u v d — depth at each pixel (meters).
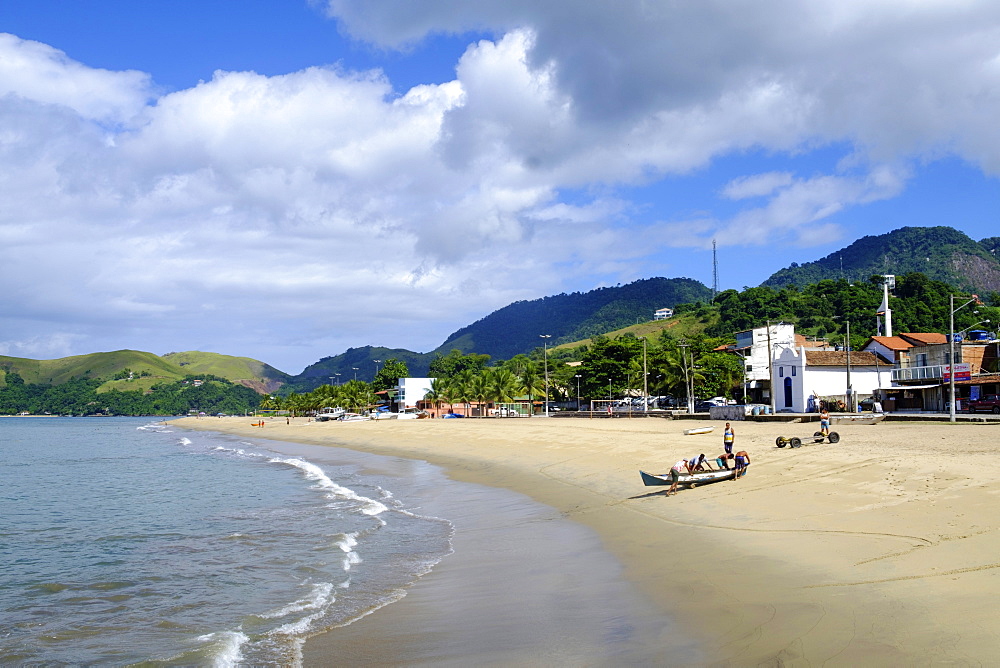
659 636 11.14
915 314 172.00
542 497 28.34
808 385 72.44
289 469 50.66
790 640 10.12
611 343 126.62
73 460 65.50
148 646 13.32
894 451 26.81
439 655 11.42
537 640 11.62
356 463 53.38
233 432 132.75
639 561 16.31
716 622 11.45
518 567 17.08
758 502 20.83
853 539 15.29
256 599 16.11
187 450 80.56
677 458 33.06
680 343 124.19
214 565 19.81
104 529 26.89
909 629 9.87
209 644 12.84
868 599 11.41
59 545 23.94
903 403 73.38
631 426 59.81
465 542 20.84
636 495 25.41
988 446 27.34
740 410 61.78
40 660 12.84
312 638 12.91
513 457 44.94
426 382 155.50
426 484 36.56
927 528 15.10
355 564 18.78
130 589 17.75
